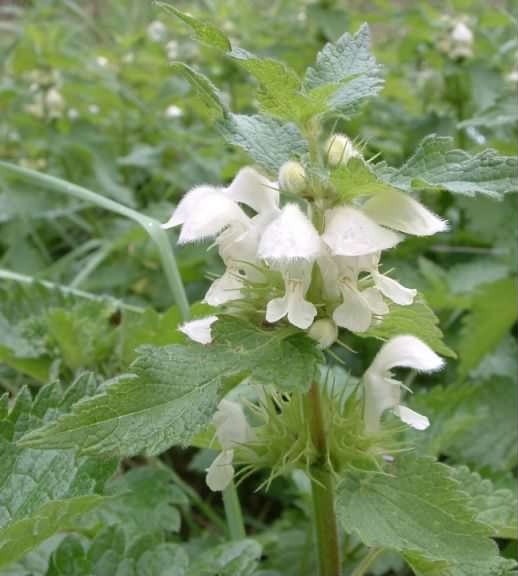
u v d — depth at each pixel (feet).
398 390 0.48
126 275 1.21
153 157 1.45
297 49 1.52
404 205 0.42
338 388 0.71
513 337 1.02
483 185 0.39
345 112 0.42
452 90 1.36
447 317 1.00
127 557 0.52
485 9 1.63
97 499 0.46
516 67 1.27
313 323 0.42
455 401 0.69
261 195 0.47
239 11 1.95
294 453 0.47
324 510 0.49
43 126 1.50
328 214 0.42
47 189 1.39
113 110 1.71
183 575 0.52
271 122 0.46
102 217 1.48
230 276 0.45
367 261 0.43
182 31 1.92
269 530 0.84
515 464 0.77
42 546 0.57
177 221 0.46
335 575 0.50
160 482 0.64
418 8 1.51
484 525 0.42
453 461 0.78
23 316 0.82
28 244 1.33
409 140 1.29
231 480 0.48
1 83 1.88
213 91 0.43
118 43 1.97
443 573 0.45
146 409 0.38
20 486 0.50
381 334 0.49
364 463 0.46
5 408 0.51
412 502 0.43
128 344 0.75
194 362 0.40
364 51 0.44
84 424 0.38
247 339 0.41
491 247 1.17
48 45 1.64
